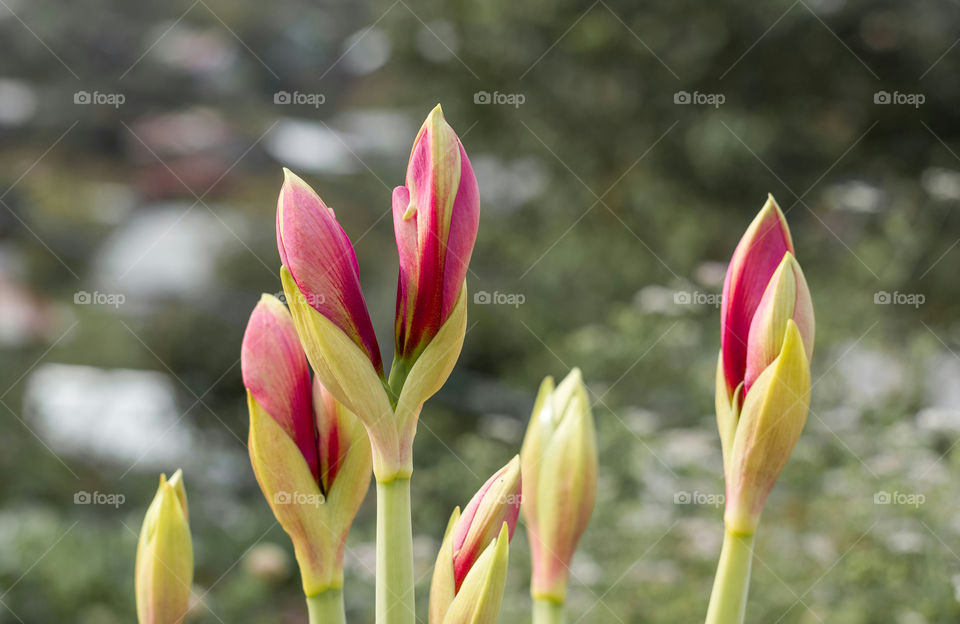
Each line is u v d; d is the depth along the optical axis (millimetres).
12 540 3840
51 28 9797
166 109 9852
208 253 6418
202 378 5469
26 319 6070
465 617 835
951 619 2410
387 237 6766
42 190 8594
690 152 5453
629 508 3049
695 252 5355
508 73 5902
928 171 4871
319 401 880
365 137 7770
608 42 5543
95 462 4777
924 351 3705
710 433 3400
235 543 4082
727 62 5410
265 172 8773
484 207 6113
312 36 9648
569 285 5586
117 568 3807
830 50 5184
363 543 3553
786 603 2627
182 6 10164
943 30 5109
